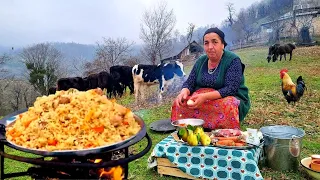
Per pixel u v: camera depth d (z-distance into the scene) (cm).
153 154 346
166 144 343
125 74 1233
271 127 380
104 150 187
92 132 205
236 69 403
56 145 194
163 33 2227
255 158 316
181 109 412
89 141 197
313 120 567
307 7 3231
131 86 1258
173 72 957
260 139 343
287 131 371
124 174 241
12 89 2797
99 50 2353
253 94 844
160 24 2208
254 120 578
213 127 393
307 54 1689
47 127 205
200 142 326
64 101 224
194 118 403
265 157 357
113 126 213
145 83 966
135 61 2242
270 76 1153
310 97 766
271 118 590
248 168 303
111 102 235
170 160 332
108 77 1198
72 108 219
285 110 649
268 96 803
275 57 1555
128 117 227
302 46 2202
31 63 2938
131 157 195
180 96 407
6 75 2830
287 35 2805
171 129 513
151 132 522
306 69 1246
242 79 425
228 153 311
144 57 2277
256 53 2103
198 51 2055
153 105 845
